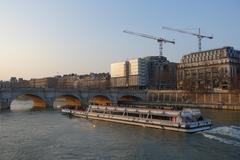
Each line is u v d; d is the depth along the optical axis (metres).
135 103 174.25
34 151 52.53
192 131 68.12
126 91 175.50
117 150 53.16
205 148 53.25
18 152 51.88
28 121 90.44
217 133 66.62
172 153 50.59
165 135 66.19
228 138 61.19
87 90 152.38
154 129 74.69
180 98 175.75
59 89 141.38
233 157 47.41
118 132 71.19
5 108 124.38
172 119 73.00
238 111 122.62
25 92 130.12
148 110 79.88
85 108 109.94
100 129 76.12
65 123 87.25
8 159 47.72
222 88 175.00
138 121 81.31
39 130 73.88
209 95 157.75
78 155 49.97
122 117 86.94
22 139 62.44
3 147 55.31
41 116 104.38
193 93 166.75
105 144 57.97
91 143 58.84
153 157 48.41
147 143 58.44
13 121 89.56
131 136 65.75
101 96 161.38
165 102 169.38
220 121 86.62
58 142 59.78
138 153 50.94
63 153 51.28
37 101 149.00
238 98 143.25
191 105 150.12
